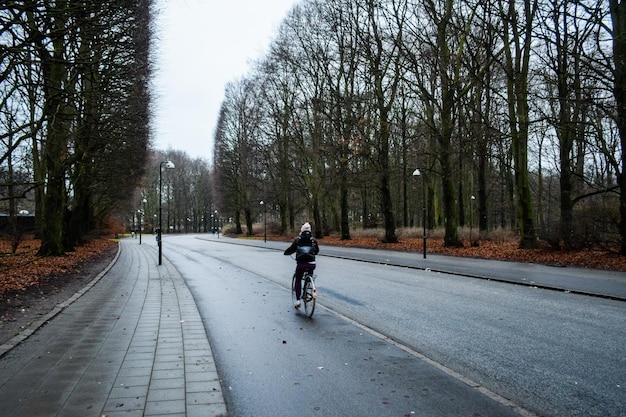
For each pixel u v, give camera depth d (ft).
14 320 27.43
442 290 42.47
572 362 20.12
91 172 92.07
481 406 15.11
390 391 16.46
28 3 30.12
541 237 73.46
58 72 55.67
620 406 15.30
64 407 14.44
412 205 208.54
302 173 168.76
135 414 13.99
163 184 350.02
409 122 126.41
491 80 101.09
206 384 16.81
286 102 153.99
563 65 72.38
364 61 113.09
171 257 93.76
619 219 63.46
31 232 130.62
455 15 90.79
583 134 71.00
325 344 23.06
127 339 23.41
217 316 30.48
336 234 162.50
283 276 56.54
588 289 40.91
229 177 212.84
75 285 45.14
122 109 68.59
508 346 22.80
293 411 14.69
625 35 60.59
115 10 42.19
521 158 81.10
